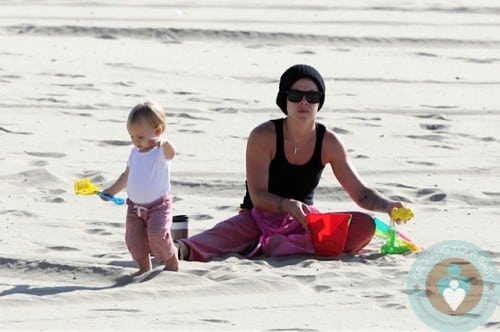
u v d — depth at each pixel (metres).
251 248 28.61
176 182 36.59
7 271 26.19
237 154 41.97
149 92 56.53
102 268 25.92
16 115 48.53
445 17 98.12
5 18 87.44
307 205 29.05
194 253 27.89
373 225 28.44
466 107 55.47
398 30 87.88
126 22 85.94
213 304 23.48
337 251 27.94
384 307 23.48
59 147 42.16
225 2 102.31
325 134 28.88
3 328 21.41
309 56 74.19
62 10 93.44
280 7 100.44
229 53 73.94
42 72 61.44
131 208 25.83
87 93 55.25
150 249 25.94
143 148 25.75
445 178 39.00
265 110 52.38
